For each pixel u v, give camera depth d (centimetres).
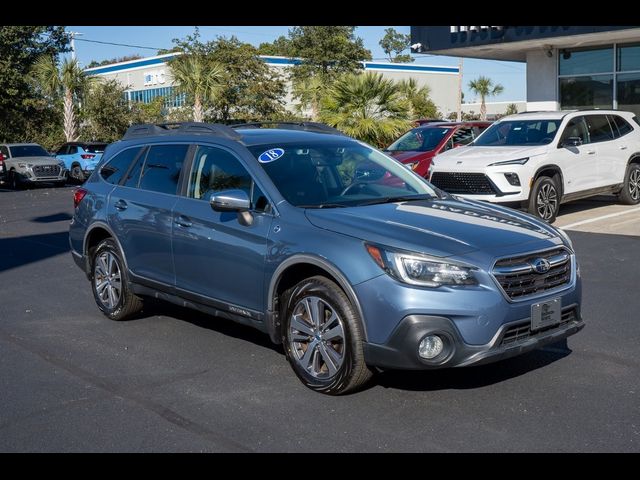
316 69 4303
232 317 589
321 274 523
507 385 527
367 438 446
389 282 470
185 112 3675
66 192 2339
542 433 447
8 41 3403
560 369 557
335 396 512
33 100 3475
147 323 715
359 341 487
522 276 487
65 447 442
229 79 3491
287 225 537
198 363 593
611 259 948
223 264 581
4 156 2677
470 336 465
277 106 3759
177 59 3572
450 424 463
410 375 550
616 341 622
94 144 2933
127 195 691
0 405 510
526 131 1314
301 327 522
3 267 1018
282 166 589
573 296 517
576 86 1909
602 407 484
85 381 556
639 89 1794
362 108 1878
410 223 514
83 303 803
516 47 1895
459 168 1223
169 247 634
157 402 511
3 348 643
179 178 646
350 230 504
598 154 1329
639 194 1430
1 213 1688
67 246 1188
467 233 502
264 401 508
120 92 3841
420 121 2042
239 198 550
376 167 633
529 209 1210
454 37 1897
